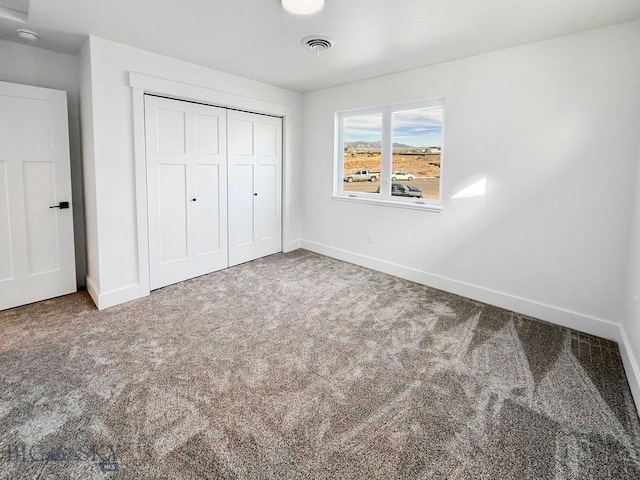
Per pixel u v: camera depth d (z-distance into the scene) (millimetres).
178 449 1487
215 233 3842
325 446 1518
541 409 1769
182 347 2309
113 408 1726
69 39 2662
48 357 2162
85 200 3100
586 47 2410
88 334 2457
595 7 2059
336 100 4148
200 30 2471
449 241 3340
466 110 3064
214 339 2422
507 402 1819
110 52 2693
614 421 1688
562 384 1972
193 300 3088
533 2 2010
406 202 3756
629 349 2082
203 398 1814
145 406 1743
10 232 2762
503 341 2453
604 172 2420
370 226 4035
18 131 2705
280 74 3586
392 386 1943
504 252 2975
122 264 2988
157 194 3238
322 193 4516
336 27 2402
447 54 2936
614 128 2352
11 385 1885
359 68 3363
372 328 2627
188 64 3199
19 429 1579
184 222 3510
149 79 2939
